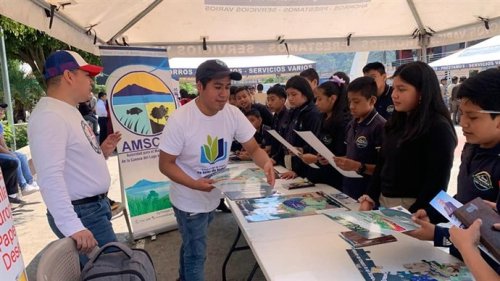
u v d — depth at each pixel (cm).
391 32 443
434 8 366
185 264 201
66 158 171
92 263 129
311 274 114
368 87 210
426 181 153
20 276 90
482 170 112
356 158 219
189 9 353
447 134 149
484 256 87
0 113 493
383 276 110
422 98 153
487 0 333
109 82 331
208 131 185
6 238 85
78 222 154
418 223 125
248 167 259
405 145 160
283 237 145
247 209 184
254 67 907
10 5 191
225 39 439
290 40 449
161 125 359
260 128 380
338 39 452
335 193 213
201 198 192
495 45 922
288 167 296
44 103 167
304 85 275
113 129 333
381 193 180
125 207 339
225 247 321
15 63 1152
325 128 251
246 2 342
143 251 140
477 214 85
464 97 102
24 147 735
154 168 357
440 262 118
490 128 99
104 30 357
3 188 88
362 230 127
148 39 424
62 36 273
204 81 172
